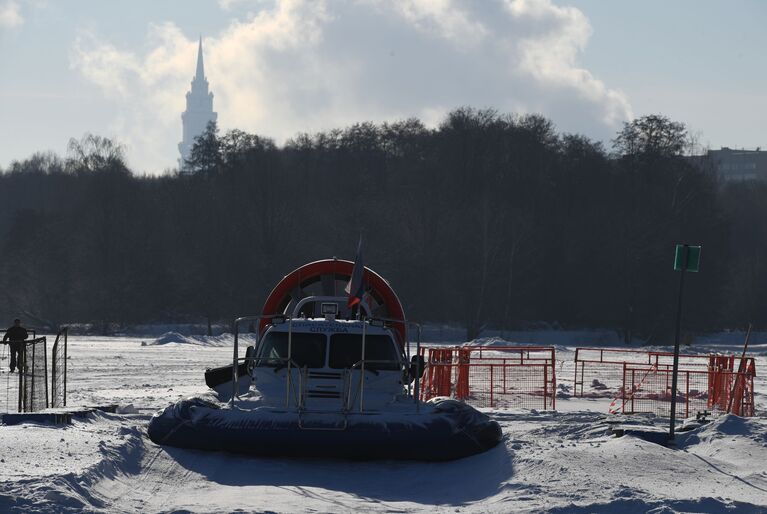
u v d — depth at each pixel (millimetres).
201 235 121500
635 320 104688
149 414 22250
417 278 105312
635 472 13727
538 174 119125
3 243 136000
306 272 24141
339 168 132000
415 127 133375
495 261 105312
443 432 15461
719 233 110250
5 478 11602
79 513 10539
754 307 124250
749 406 25766
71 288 113500
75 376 37344
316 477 14188
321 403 16656
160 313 113438
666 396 30609
